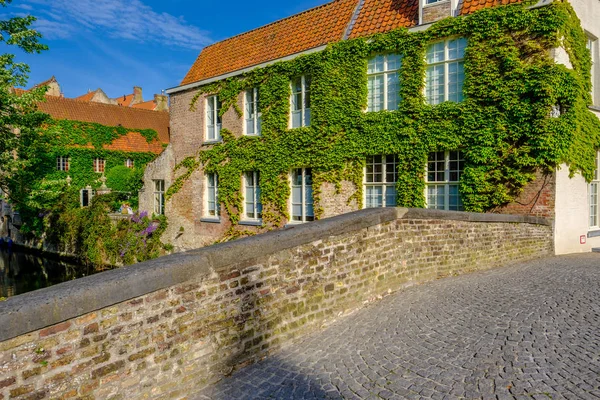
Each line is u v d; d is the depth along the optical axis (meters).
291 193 17.25
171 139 21.84
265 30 19.33
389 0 15.61
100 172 34.69
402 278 7.40
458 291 7.11
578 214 12.73
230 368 4.59
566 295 6.59
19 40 15.30
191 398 4.16
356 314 6.19
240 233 18.80
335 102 15.47
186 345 4.19
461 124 12.87
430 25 13.42
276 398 4.02
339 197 15.56
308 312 5.55
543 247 11.39
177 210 21.52
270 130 17.52
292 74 16.75
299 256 5.44
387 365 4.45
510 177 12.04
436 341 4.96
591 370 4.00
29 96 16.02
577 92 11.69
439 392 3.81
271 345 5.04
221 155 19.39
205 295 4.37
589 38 13.91
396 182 14.24
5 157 16.91
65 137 32.69
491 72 12.36
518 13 11.93
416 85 13.69
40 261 27.47
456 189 13.18
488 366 4.21
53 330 3.29
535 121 11.59
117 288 3.63
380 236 6.89
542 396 3.59
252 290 4.84
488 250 9.50
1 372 3.02
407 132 13.84
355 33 15.52
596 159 14.05
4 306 3.12
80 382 3.44
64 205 26.25
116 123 37.31
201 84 20.16
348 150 15.20
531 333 4.99
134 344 3.79
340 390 4.04
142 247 21.45
